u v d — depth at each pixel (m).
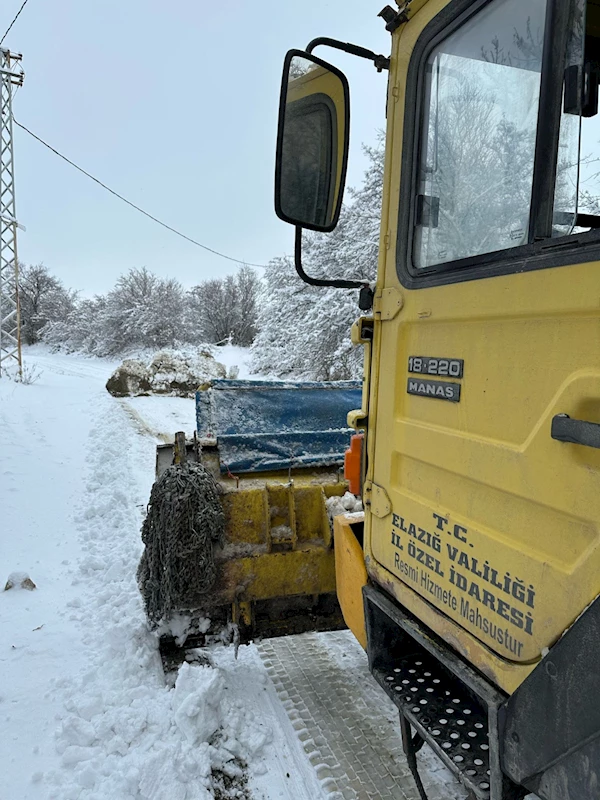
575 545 1.33
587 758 1.25
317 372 14.59
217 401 3.56
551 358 1.38
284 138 1.93
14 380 16.08
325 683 3.14
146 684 3.03
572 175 1.46
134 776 2.40
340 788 2.44
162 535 2.82
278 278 16.86
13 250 16.34
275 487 2.98
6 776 2.48
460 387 1.69
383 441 2.09
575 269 1.30
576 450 1.31
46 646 3.51
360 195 12.88
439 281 1.76
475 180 1.66
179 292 39.31
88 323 40.50
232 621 2.86
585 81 1.47
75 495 6.48
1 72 15.41
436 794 2.39
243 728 2.75
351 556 2.39
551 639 1.39
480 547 1.62
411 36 1.91
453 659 1.74
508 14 1.55
